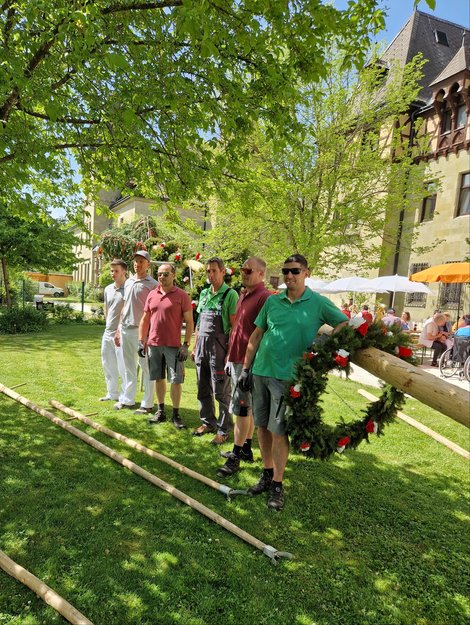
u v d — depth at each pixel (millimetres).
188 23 2650
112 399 5426
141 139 4043
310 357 2594
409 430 5004
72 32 3154
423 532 2803
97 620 1893
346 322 2568
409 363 2256
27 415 4535
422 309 17094
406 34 20453
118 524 2609
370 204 12797
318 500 3125
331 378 7805
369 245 17062
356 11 3402
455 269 9891
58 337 12188
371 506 3094
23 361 7941
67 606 1880
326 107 11625
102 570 2199
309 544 2578
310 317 2814
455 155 16531
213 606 2016
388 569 2400
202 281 6816
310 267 13000
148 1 3514
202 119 3844
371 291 11461
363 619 2025
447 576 2379
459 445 4652
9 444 3711
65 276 47938
